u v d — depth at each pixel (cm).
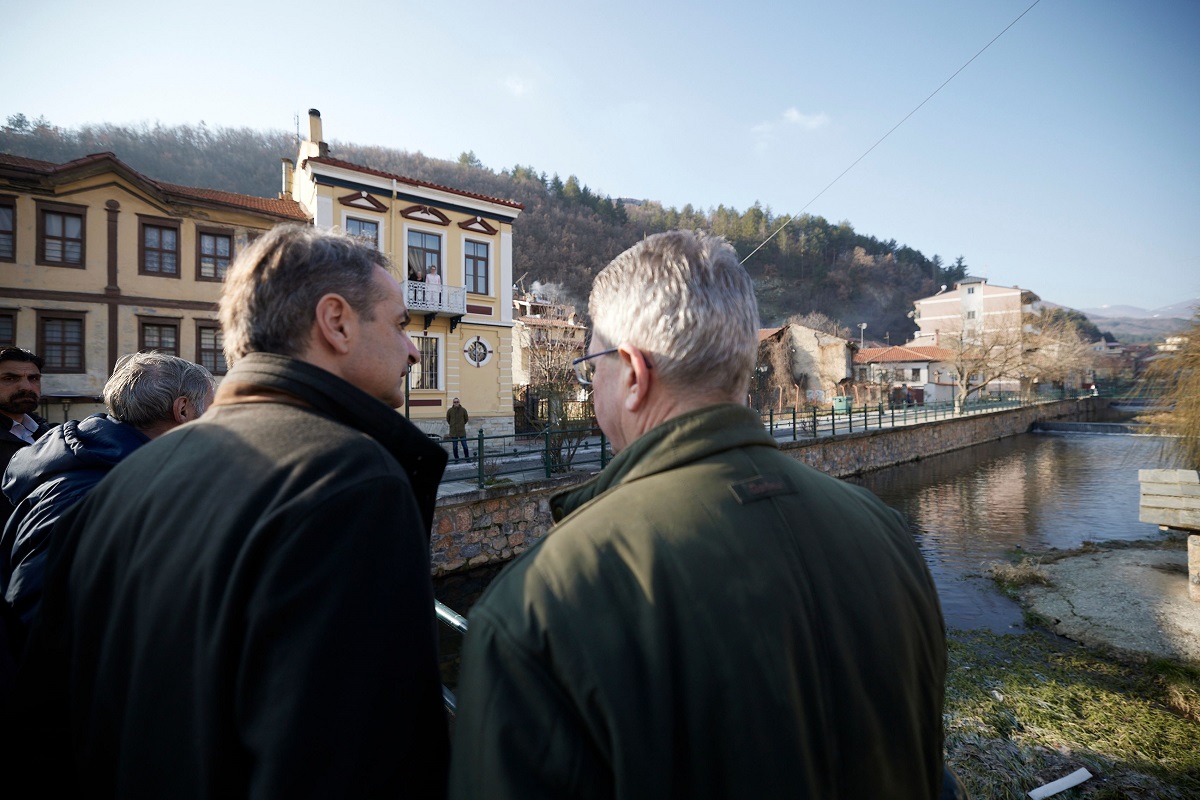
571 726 58
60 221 1284
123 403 168
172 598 71
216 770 67
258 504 72
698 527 66
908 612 78
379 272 105
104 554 79
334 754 66
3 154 1241
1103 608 684
